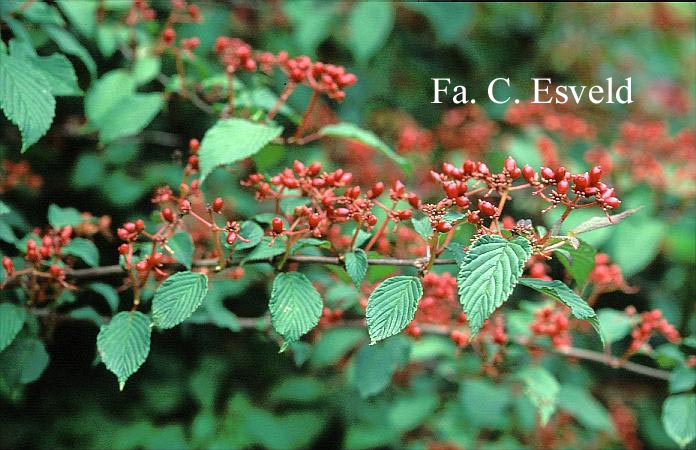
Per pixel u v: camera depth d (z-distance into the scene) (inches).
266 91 38.0
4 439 45.9
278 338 38.0
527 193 51.0
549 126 53.8
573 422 55.8
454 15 57.1
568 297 29.3
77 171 45.9
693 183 50.8
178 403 50.8
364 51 51.7
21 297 33.9
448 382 52.5
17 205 45.4
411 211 31.5
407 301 29.4
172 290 30.5
